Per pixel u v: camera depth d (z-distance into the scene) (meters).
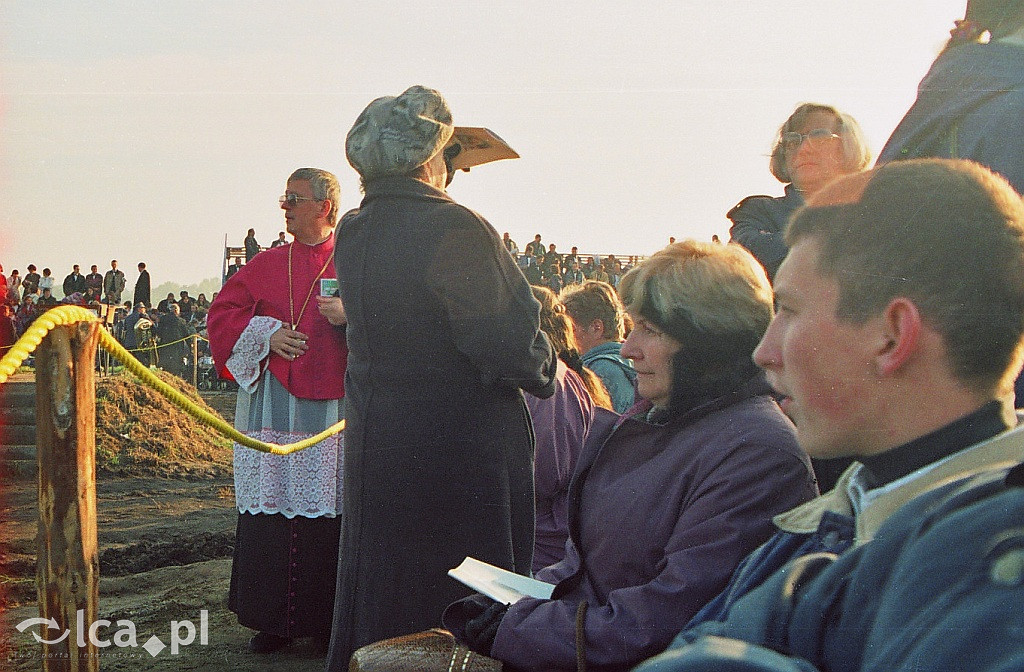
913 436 1.01
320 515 3.90
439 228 2.58
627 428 1.89
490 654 1.79
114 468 9.13
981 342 0.98
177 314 12.78
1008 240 0.98
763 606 1.00
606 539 1.84
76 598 2.29
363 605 2.61
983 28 1.98
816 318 1.03
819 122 2.43
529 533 2.72
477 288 2.55
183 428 10.25
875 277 1.00
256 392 3.99
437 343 2.57
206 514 7.25
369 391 2.64
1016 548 0.74
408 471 2.57
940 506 0.84
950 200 0.99
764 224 2.54
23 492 8.05
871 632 0.82
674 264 1.79
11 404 9.22
